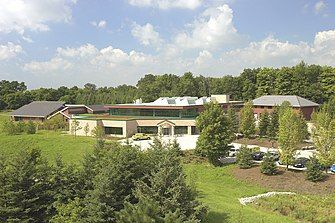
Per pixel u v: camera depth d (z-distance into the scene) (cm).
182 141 7138
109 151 2944
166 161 2588
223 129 5428
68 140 6950
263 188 4494
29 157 2773
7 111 14288
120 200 2603
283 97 9912
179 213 2281
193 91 14688
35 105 11050
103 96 15062
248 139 7488
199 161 5506
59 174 2838
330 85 12075
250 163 5141
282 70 12525
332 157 4653
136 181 2573
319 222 3322
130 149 2838
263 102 9975
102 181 2534
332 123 4766
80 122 8275
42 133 8044
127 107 8931
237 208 3388
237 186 4619
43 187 2772
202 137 5441
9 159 2795
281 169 5047
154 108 8619
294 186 4484
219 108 5553
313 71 12362
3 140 6925
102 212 2453
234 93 13925
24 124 7988
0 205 2567
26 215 2606
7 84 18125
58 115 10075
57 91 15850
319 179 4572
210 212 3166
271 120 7300
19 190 2598
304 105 9344
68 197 2759
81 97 14962
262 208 3706
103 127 8156
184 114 8406
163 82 15862
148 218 1962
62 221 2450
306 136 6925
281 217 3388
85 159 3045
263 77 13188
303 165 5159
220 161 5631
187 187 2547
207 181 4778
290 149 4922
